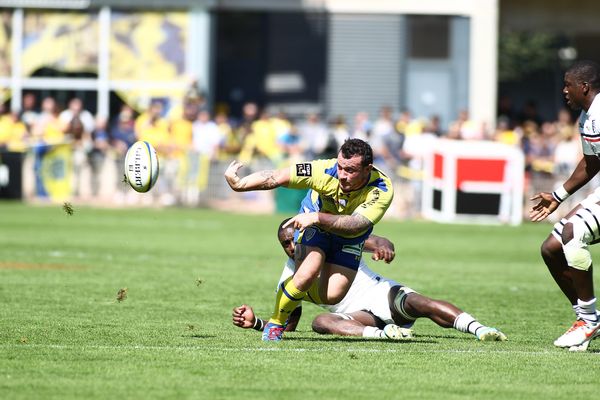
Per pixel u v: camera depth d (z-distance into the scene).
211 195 91.50
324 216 27.34
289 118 112.38
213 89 110.44
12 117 92.12
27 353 26.45
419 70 111.19
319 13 111.31
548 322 34.84
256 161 90.94
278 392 22.61
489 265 55.44
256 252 59.22
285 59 112.25
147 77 108.44
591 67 27.70
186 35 108.06
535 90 172.00
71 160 90.69
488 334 29.20
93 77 108.75
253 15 112.00
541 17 128.75
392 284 30.92
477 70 110.00
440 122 111.06
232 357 26.44
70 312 34.47
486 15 109.81
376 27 111.25
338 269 29.11
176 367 25.02
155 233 69.31
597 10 128.25
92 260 51.97
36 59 108.69
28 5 107.88
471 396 22.61
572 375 24.94
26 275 44.81
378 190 28.00
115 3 107.88
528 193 89.12
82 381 23.30
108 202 91.06
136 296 39.22
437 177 88.19
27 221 74.38
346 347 28.28
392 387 23.33
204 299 39.00
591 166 28.81
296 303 28.75
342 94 112.00
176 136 91.44
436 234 75.19
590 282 27.69
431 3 110.12
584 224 27.27
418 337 30.81
